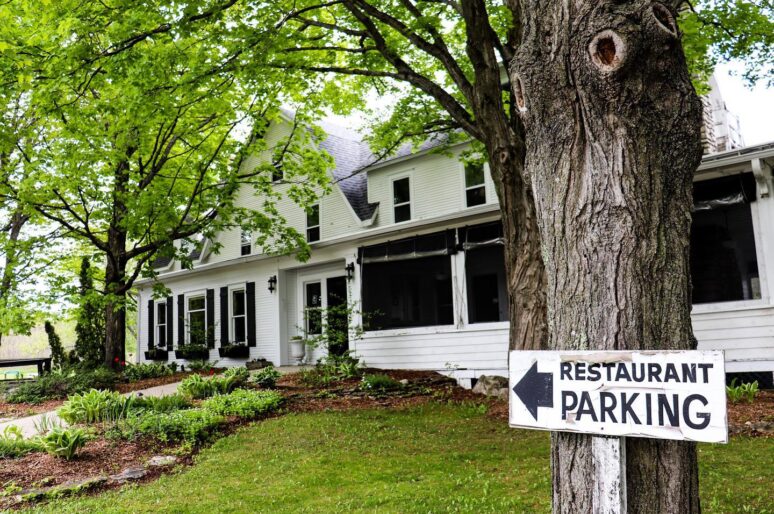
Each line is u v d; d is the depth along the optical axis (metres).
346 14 10.27
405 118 12.16
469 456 6.27
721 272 9.68
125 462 6.47
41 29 8.48
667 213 2.40
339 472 5.83
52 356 18.56
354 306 14.90
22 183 12.88
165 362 21.00
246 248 18.92
